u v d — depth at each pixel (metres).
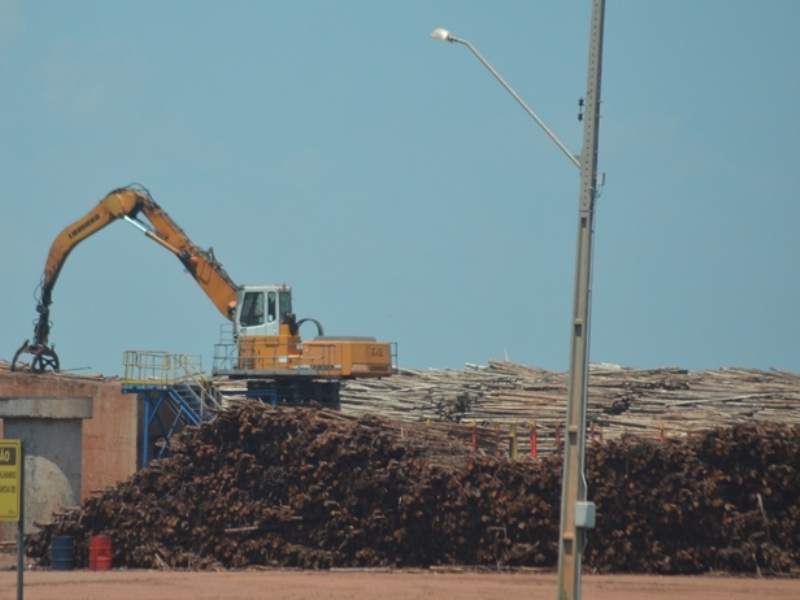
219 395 178.88
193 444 132.75
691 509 123.94
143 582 114.31
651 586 112.56
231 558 128.75
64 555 130.50
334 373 179.12
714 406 179.62
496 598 101.88
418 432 138.62
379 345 183.00
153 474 133.50
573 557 78.00
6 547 152.12
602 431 165.50
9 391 190.00
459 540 125.69
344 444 128.38
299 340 185.38
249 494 130.62
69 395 186.00
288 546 127.25
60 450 143.88
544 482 125.56
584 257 79.75
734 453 126.38
